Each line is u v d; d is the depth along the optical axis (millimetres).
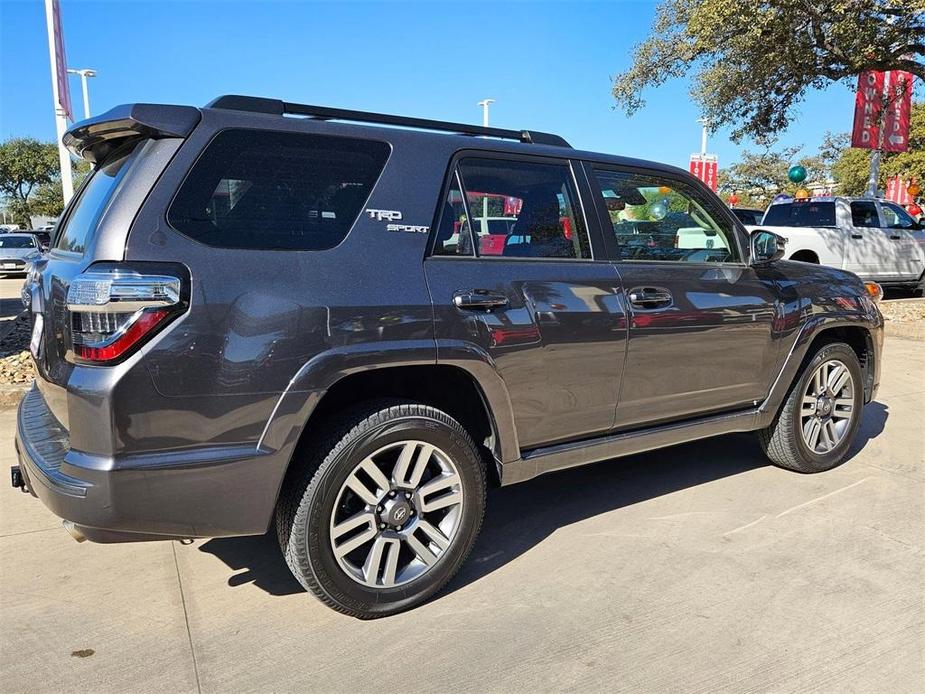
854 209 14234
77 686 2393
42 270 2846
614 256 3506
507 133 3406
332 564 2670
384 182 2836
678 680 2455
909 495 4172
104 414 2262
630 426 3641
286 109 2770
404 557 2982
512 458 3133
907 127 12320
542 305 3125
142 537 2420
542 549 3477
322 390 2562
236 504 2484
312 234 2641
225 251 2447
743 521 3797
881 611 2902
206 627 2768
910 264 14805
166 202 2395
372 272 2709
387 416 2727
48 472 2377
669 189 3809
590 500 4109
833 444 4578
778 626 2789
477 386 2988
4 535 3562
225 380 2400
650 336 3506
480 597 3016
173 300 2312
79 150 2975
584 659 2572
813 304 4277
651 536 3617
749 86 11148
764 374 4098
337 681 2439
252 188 2557
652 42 11367
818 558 3369
